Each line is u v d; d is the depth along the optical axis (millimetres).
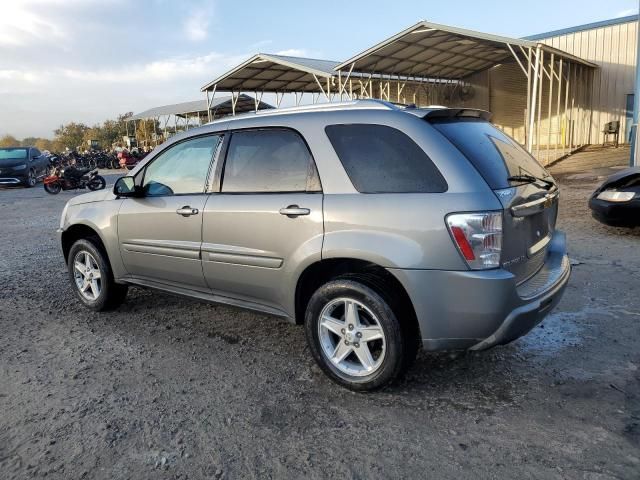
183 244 4125
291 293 3543
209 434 2961
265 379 3615
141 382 3621
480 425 2957
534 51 16016
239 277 3820
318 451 2775
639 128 11930
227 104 31500
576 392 3275
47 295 5758
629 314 4480
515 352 3869
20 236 9602
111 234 4695
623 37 20422
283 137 3646
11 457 2799
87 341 4402
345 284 3252
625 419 2951
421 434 2895
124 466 2697
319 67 19797
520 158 3689
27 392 3514
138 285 4699
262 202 3621
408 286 3037
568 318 4457
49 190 17984
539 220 3463
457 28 14961
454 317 2990
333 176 3348
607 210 7113
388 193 3141
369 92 22281
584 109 21625
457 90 24844
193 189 4129
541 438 2811
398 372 3197
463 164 3006
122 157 28453
